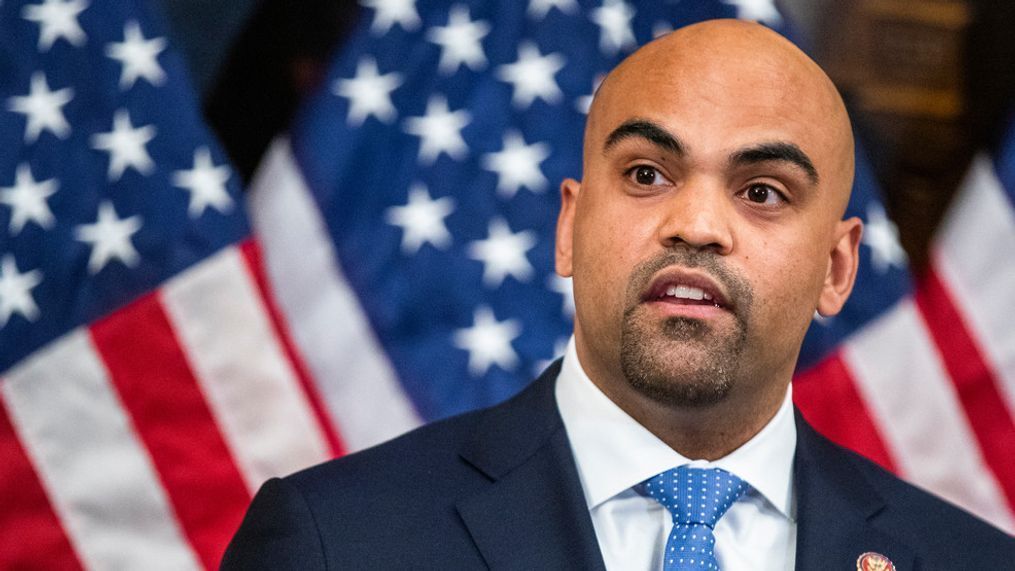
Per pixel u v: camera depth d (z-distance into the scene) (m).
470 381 7.71
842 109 4.62
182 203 7.66
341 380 7.73
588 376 4.54
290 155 7.87
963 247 8.21
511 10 8.10
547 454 4.46
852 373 8.03
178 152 7.73
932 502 4.93
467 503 4.32
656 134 4.28
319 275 7.78
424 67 8.00
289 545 4.21
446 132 7.92
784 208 4.35
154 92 7.78
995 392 8.07
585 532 4.21
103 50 7.85
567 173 7.93
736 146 4.26
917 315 8.12
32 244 7.59
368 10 8.04
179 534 7.55
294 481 4.44
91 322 7.55
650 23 8.17
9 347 7.51
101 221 7.63
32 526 7.46
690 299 4.18
